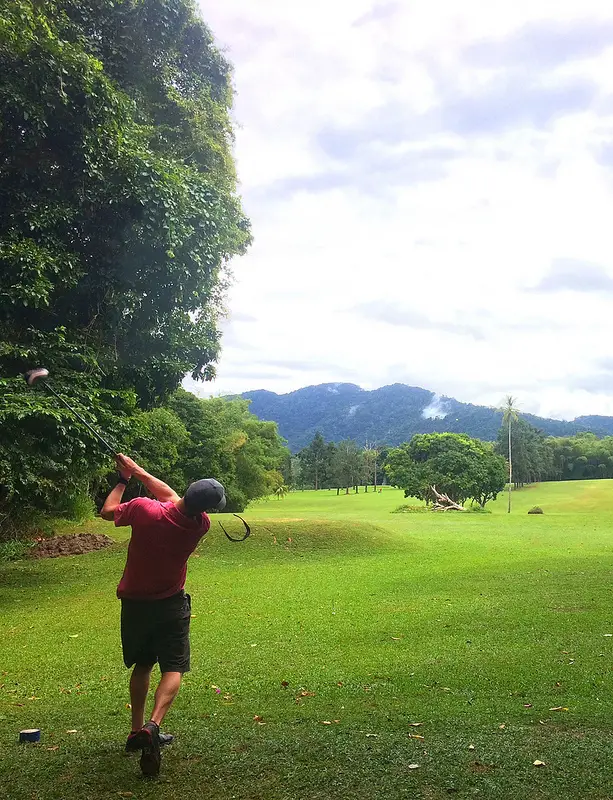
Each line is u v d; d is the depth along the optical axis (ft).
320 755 11.87
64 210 37.27
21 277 34.60
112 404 42.19
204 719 14.69
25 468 34.68
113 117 38.19
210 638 24.82
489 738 12.91
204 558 52.03
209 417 125.80
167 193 39.22
